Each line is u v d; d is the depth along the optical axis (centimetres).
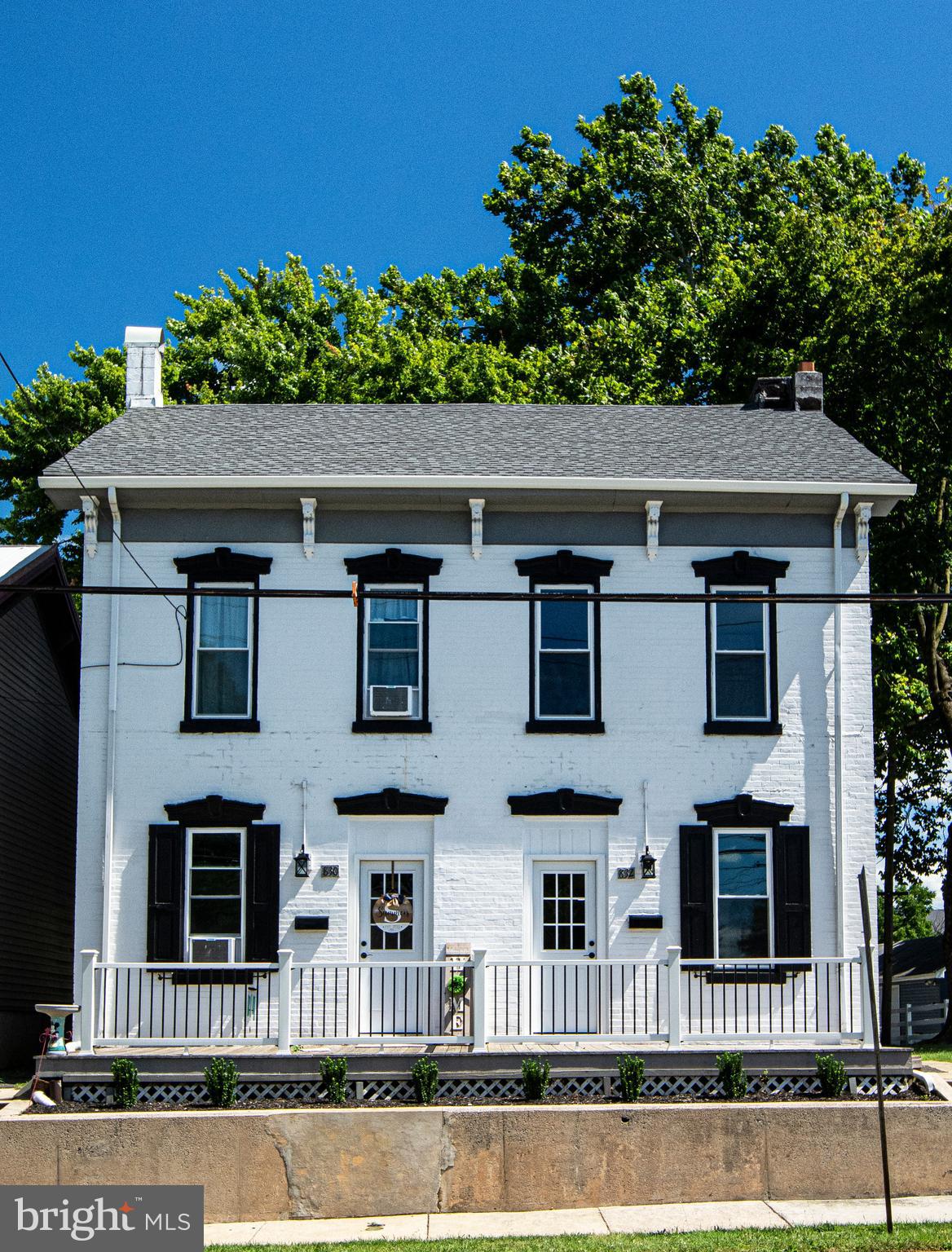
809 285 3212
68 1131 1714
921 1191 1727
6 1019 2405
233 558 2131
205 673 2134
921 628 3041
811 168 4388
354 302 4125
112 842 2077
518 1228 1602
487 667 2136
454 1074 1859
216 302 3956
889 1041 3278
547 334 4572
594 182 4659
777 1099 1847
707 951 2077
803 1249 1405
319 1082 1853
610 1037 1908
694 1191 1717
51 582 2578
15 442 3659
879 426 3008
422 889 2097
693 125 4828
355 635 2134
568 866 2112
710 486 2117
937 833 3709
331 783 2102
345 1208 1703
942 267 2730
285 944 2070
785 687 2144
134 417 2466
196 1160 1709
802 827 2108
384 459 2219
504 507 2159
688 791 2116
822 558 2173
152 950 2050
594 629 2147
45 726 2662
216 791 2097
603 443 2333
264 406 2572
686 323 3631
